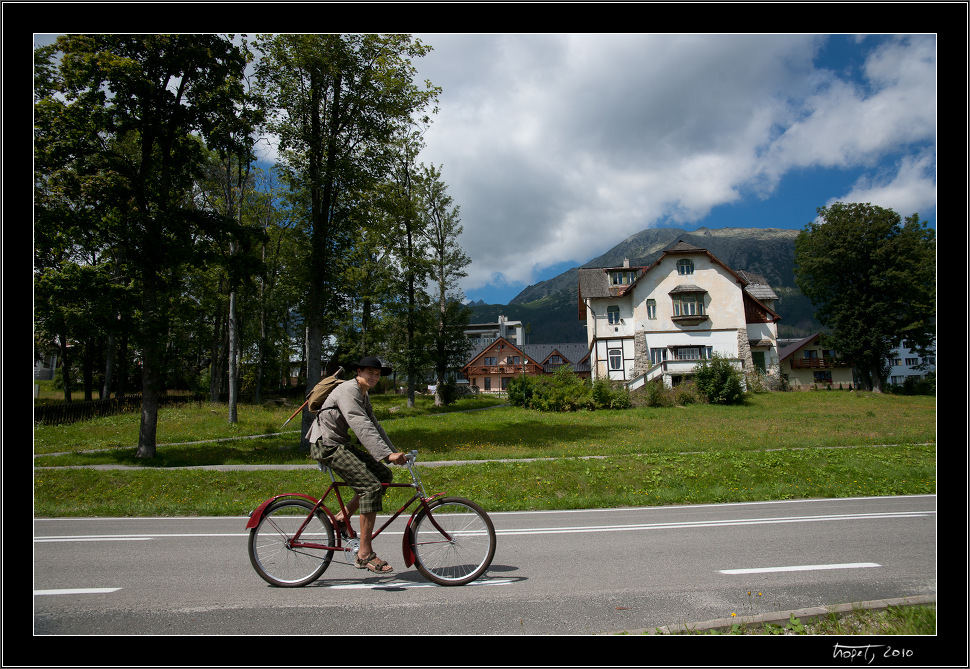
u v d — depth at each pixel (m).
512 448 17.86
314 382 19.38
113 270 19.31
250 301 32.41
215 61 16.88
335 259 20.61
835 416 28.48
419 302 39.34
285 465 15.06
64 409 24.81
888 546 5.96
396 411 37.28
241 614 3.93
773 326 47.22
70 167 15.83
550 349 78.81
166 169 17.33
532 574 4.92
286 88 18.70
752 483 11.25
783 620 3.75
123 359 29.16
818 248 46.81
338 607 4.07
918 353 46.75
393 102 19.25
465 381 72.44
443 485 11.21
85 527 7.50
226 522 7.89
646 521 7.63
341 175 19.30
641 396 35.47
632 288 46.56
